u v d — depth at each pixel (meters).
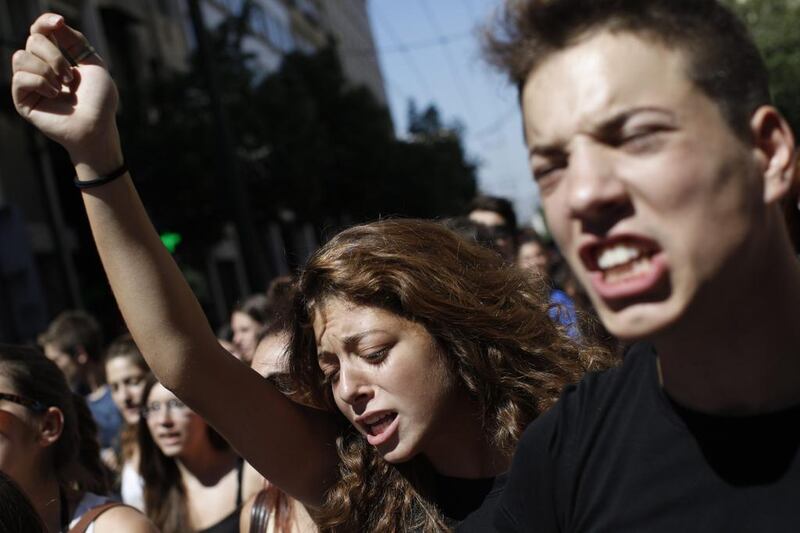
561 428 1.35
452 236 2.01
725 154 1.04
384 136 24.38
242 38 19.27
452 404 1.89
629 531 1.19
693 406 1.18
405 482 1.90
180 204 16.73
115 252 1.79
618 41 1.06
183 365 1.83
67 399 2.51
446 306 1.84
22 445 2.36
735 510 1.12
